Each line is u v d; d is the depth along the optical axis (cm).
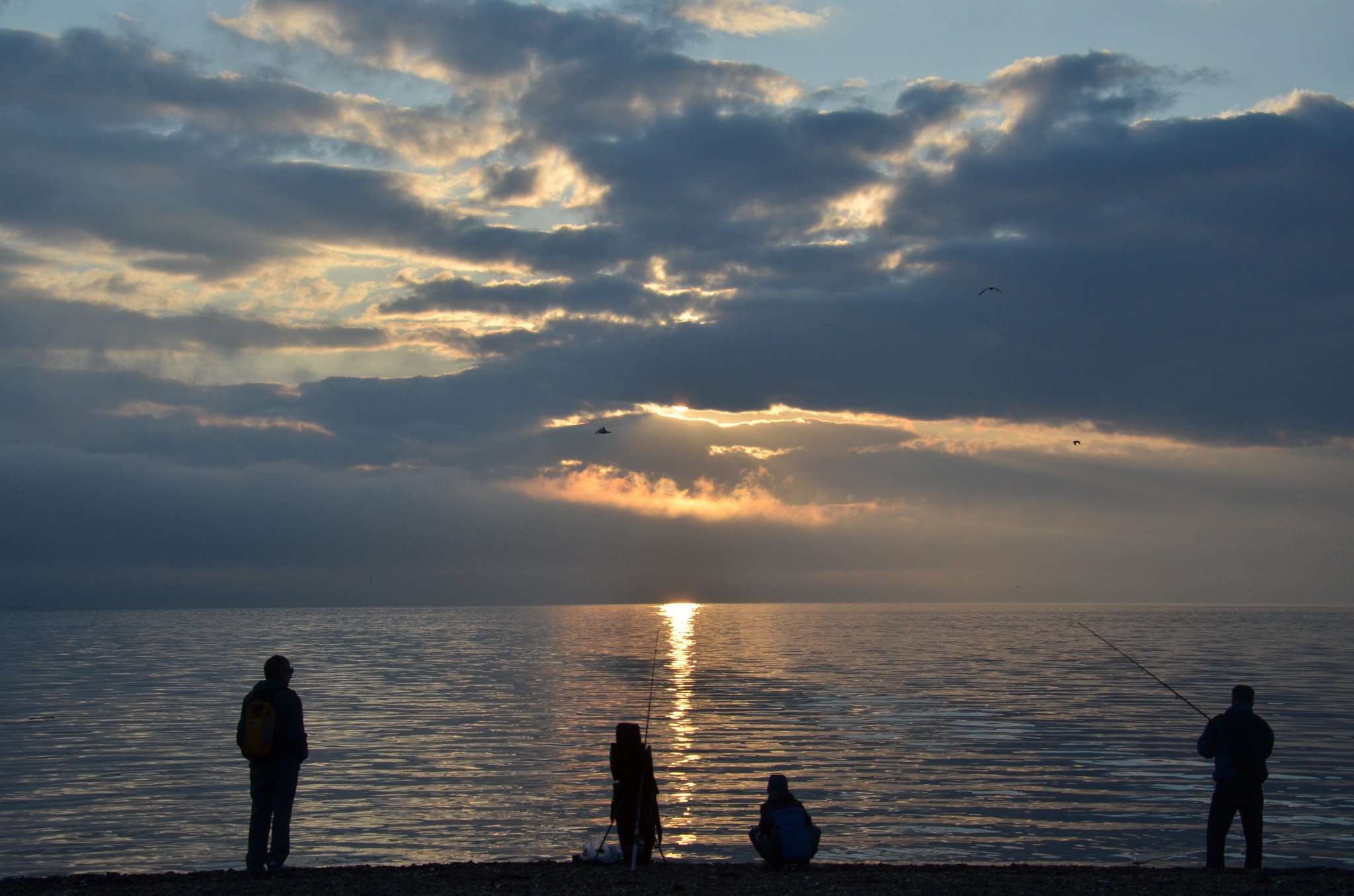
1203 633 10794
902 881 903
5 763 2417
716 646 8550
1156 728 2991
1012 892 847
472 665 6219
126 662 6794
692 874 961
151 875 957
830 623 15775
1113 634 10719
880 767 2284
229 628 15312
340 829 1691
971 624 14938
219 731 3039
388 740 2789
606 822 1741
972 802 1897
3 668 6194
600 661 6531
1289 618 17050
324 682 4975
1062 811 1811
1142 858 1480
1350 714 3228
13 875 1409
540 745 2677
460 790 2028
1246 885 867
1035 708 3566
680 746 2627
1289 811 1780
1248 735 1061
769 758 2422
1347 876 922
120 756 2531
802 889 867
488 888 873
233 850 1559
